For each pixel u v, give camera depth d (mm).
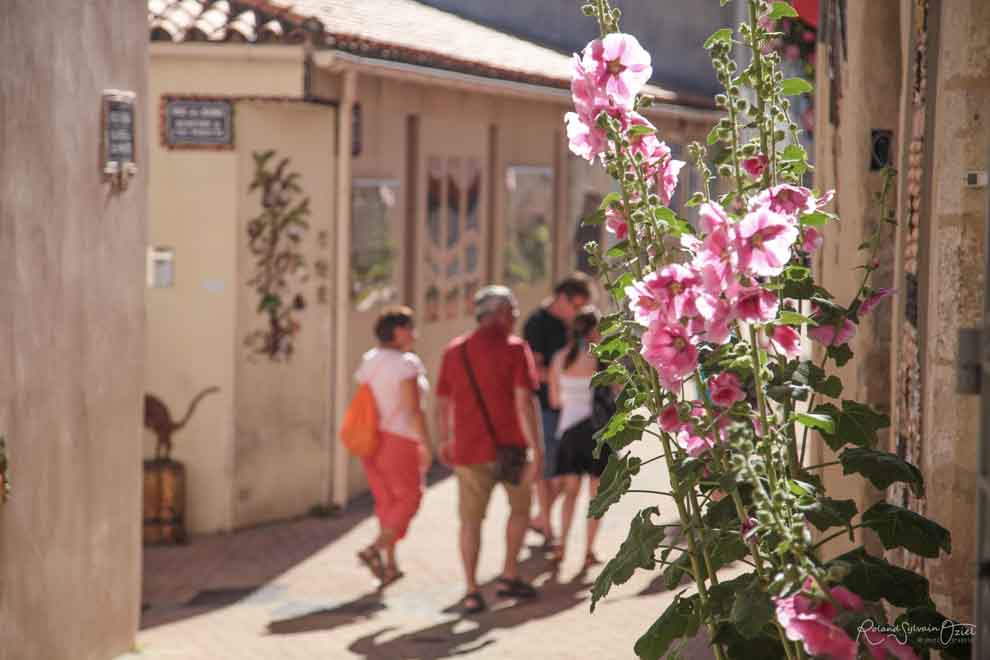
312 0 14602
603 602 10359
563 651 9125
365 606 10539
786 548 3760
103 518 8742
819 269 7363
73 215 8117
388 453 10977
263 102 13109
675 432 4594
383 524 10992
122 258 8930
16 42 7301
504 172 18906
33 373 7574
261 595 10906
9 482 7258
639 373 4734
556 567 11586
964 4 4883
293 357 13664
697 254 4168
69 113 8039
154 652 9289
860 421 4613
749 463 3885
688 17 29016
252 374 13320
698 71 29109
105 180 8617
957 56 4918
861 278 6398
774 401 4496
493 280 18781
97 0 8438
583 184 22000
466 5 23500
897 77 6363
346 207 13938
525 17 24391
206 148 13031
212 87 12977
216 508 13141
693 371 4312
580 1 24984
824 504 4211
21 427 7422
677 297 4125
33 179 7539
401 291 15875
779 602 3725
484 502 10391
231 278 13094
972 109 4898
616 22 4707
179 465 12703
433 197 16672
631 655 9000
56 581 7969
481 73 15852
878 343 6363
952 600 5035
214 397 13125
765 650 4328
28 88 7461
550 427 11891
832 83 7145
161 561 12023
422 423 11039
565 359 11578
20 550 7434
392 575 11125
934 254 5047
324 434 13984
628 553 4570
